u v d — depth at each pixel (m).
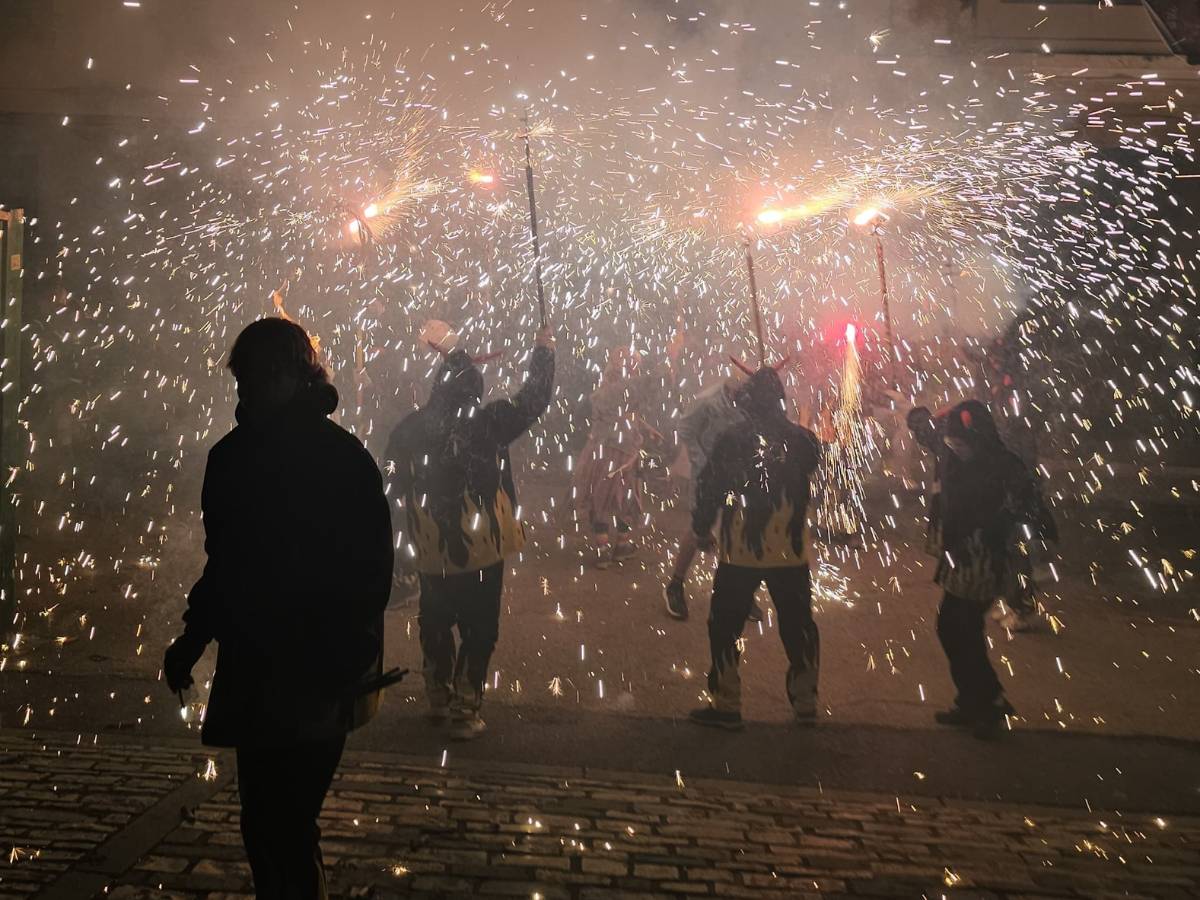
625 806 4.53
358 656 3.03
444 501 5.32
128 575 8.43
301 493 3.04
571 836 4.19
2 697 5.70
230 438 3.19
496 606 5.39
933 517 5.93
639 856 4.04
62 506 11.00
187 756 4.91
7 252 6.72
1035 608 7.65
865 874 3.96
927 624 7.74
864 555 10.15
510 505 5.52
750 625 7.61
